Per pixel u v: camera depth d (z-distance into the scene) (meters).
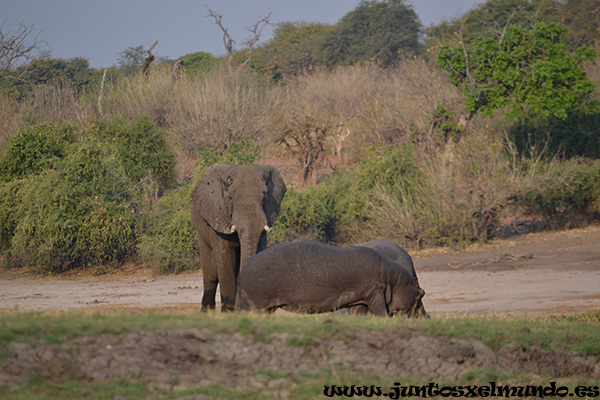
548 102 21.47
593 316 10.32
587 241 19.25
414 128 24.69
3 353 4.54
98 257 18.48
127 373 4.62
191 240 18.06
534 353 6.57
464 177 20.83
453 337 6.12
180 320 5.52
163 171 24.14
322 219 20.31
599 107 24.20
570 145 24.12
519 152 23.77
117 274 18.16
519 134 24.28
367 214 21.03
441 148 24.11
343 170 25.77
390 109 27.69
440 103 24.02
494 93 22.44
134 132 23.89
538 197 21.20
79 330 4.95
